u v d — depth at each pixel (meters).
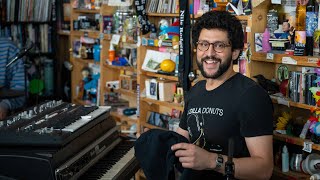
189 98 2.01
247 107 1.76
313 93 2.46
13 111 3.70
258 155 1.72
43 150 1.86
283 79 2.83
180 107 3.41
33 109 2.41
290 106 2.69
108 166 2.21
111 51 4.34
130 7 4.04
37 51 5.45
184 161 1.64
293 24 2.75
